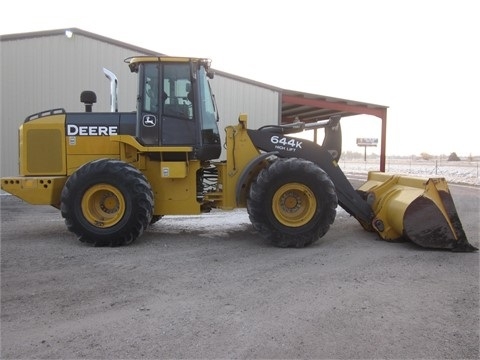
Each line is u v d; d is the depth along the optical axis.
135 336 3.08
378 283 4.24
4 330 3.18
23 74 12.49
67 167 6.39
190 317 3.40
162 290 4.02
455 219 5.52
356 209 6.28
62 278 4.38
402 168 40.00
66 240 6.23
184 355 2.81
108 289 4.05
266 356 2.80
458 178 24.20
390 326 3.25
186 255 5.35
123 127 6.36
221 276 4.46
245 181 5.90
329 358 2.78
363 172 32.50
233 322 3.31
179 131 6.16
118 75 13.08
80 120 6.38
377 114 16.22
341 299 3.80
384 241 6.16
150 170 6.29
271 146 6.23
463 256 5.27
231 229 7.19
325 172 5.98
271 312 3.51
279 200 5.78
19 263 4.93
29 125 6.37
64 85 12.71
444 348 2.92
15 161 12.58
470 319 3.39
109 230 5.73
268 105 14.60
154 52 13.41
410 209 5.49
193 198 6.29
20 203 10.67
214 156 6.71
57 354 2.83
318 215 5.73
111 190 5.76
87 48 12.79
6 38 12.31
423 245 5.54
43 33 12.49
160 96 6.13
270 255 5.35
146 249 5.67
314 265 4.88
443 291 4.02
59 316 3.43
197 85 6.20
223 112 14.10
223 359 2.77
